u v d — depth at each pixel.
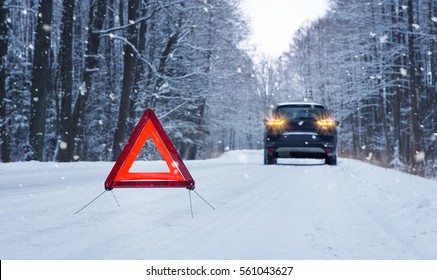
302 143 18.20
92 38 24.81
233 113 44.03
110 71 38.38
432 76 41.06
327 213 6.81
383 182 10.71
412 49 33.59
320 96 62.34
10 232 5.34
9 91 39.03
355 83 44.59
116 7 35.09
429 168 26.28
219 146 63.75
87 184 10.52
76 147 25.83
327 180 12.05
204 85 37.28
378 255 4.46
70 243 4.84
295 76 71.75
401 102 43.66
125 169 6.72
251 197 8.62
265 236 5.25
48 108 38.31
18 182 10.98
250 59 37.84
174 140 40.41
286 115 18.56
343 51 42.81
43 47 21.02
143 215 6.58
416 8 37.66
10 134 38.72
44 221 6.04
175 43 34.53
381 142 50.59
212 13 35.34
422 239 5.06
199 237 5.19
